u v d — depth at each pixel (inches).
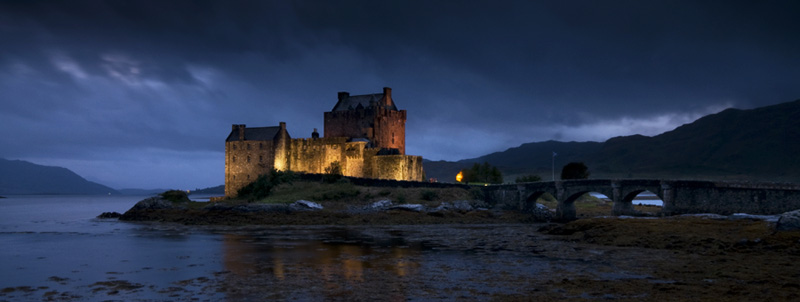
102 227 3164.4
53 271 1515.7
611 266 1547.7
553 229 2623.0
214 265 1615.4
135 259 1753.2
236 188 5098.4
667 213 3196.4
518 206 4005.9
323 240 2374.5
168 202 4215.1
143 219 3769.7
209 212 3703.3
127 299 1159.0
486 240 2341.3
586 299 1114.1
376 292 1209.4
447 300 1125.7
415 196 3991.1
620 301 1091.3
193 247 2101.4
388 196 4018.2
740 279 1289.4
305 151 5059.1
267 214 3567.9
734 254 1691.7
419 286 1273.4
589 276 1387.8
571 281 1310.3
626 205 3486.7
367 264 1626.5
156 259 1748.3
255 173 5034.5
